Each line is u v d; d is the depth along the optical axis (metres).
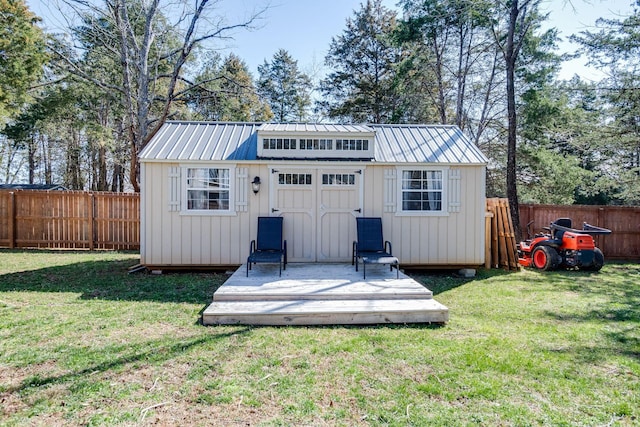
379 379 3.04
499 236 8.84
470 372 3.17
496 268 8.78
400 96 18.91
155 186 7.30
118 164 22.25
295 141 7.50
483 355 3.52
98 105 20.05
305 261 7.57
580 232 8.29
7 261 9.01
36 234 11.39
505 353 3.59
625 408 2.62
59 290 6.07
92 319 4.52
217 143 7.92
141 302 5.36
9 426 2.36
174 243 7.35
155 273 7.50
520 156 16.25
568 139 14.51
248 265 6.45
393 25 21.77
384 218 7.58
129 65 15.87
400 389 2.87
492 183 18.41
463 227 7.67
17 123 17.61
